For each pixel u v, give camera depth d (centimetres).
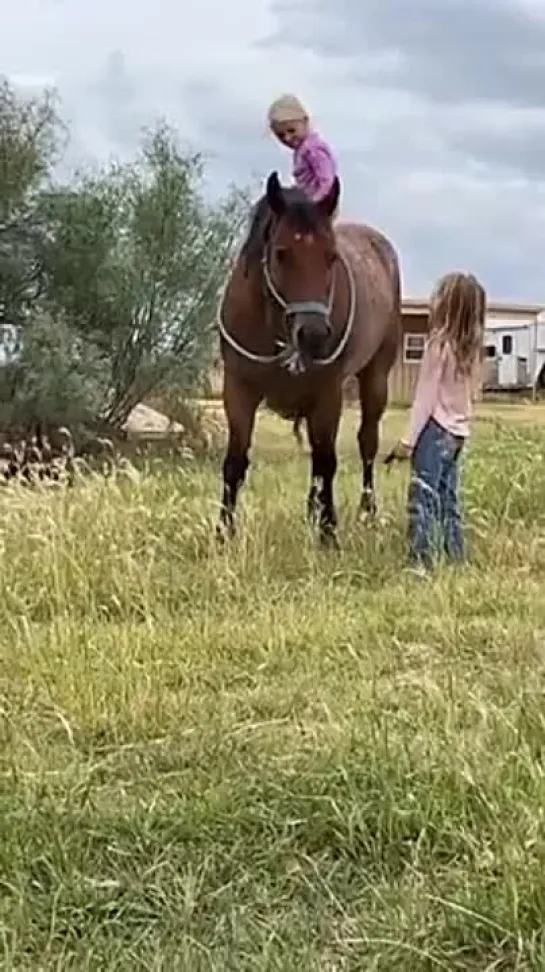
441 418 696
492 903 282
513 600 611
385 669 502
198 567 670
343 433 2012
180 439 2081
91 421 2048
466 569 678
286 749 397
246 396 758
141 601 602
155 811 342
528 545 735
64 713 432
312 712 442
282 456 1652
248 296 726
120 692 453
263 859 321
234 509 766
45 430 1991
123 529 714
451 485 706
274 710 444
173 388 2108
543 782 332
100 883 304
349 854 324
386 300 877
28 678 473
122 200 2141
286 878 312
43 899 300
